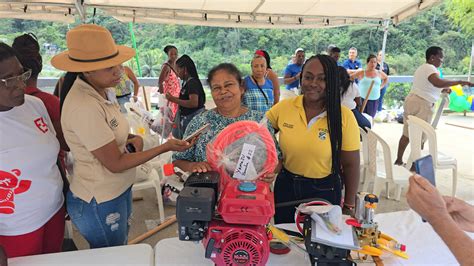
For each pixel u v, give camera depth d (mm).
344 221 1105
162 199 3025
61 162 1535
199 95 3484
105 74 1299
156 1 4184
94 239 1439
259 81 3252
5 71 1111
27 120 1265
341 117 1496
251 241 919
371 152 3049
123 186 1435
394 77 7066
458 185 3623
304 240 1057
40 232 1331
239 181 1043
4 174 1190
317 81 1448
